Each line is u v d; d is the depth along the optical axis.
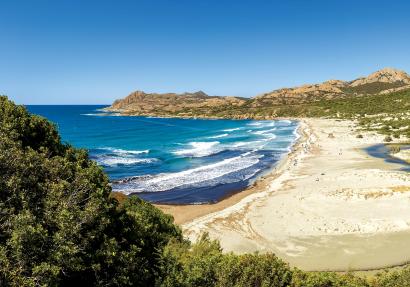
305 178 42.84
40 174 10.42
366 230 25.80
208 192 40.34
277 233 26.08
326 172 45.84
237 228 27.47
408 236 24.67
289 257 22.61
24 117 13.30
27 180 9.75
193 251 17.62
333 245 23.88
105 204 11.05
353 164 51.53
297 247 23.88
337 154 60.59
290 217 28.89
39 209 9.30
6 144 10.29
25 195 9.32
